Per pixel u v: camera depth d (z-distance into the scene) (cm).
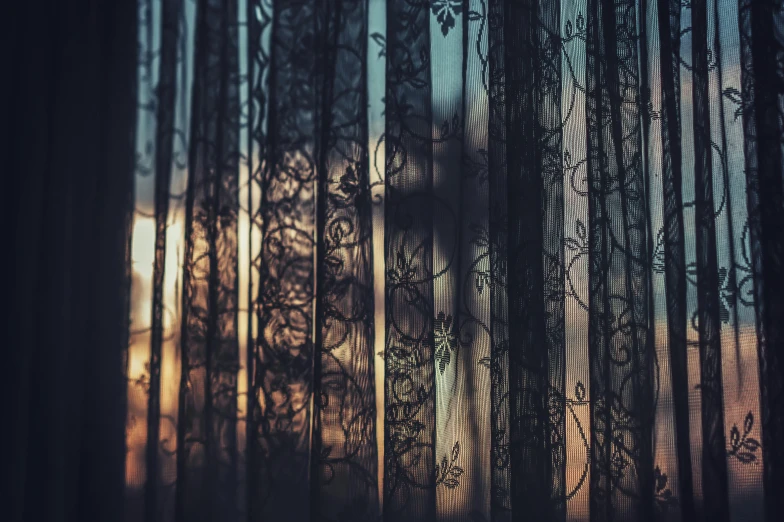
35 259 171
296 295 156
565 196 154
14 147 173
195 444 156
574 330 151
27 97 175
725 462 138
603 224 147
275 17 166
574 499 146
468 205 156
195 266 160
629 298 146
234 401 159
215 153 164
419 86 157
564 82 157
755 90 144
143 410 164
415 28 159
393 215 151
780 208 140
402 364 146
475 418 151
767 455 136
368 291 153
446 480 149
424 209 152
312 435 147
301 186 160
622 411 142
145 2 177
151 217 170
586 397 149
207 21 170
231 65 169
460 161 158
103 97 171
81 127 172
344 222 153
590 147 151
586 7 159
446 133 160
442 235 156
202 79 167
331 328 149
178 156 170
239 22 172
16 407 166
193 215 162
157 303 162
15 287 169
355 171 155
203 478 155
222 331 159
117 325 164
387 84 157
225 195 163
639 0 158
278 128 161
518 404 142
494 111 153
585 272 152
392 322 148
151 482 158
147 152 173
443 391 152
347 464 146
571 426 148
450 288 154
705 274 144
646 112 154
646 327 146
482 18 162
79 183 170
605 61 153
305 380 154
